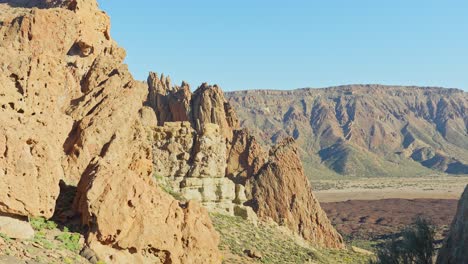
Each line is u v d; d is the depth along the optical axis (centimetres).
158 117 8962
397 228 11869
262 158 8125
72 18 3997
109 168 2928
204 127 6306
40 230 2620
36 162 2544
